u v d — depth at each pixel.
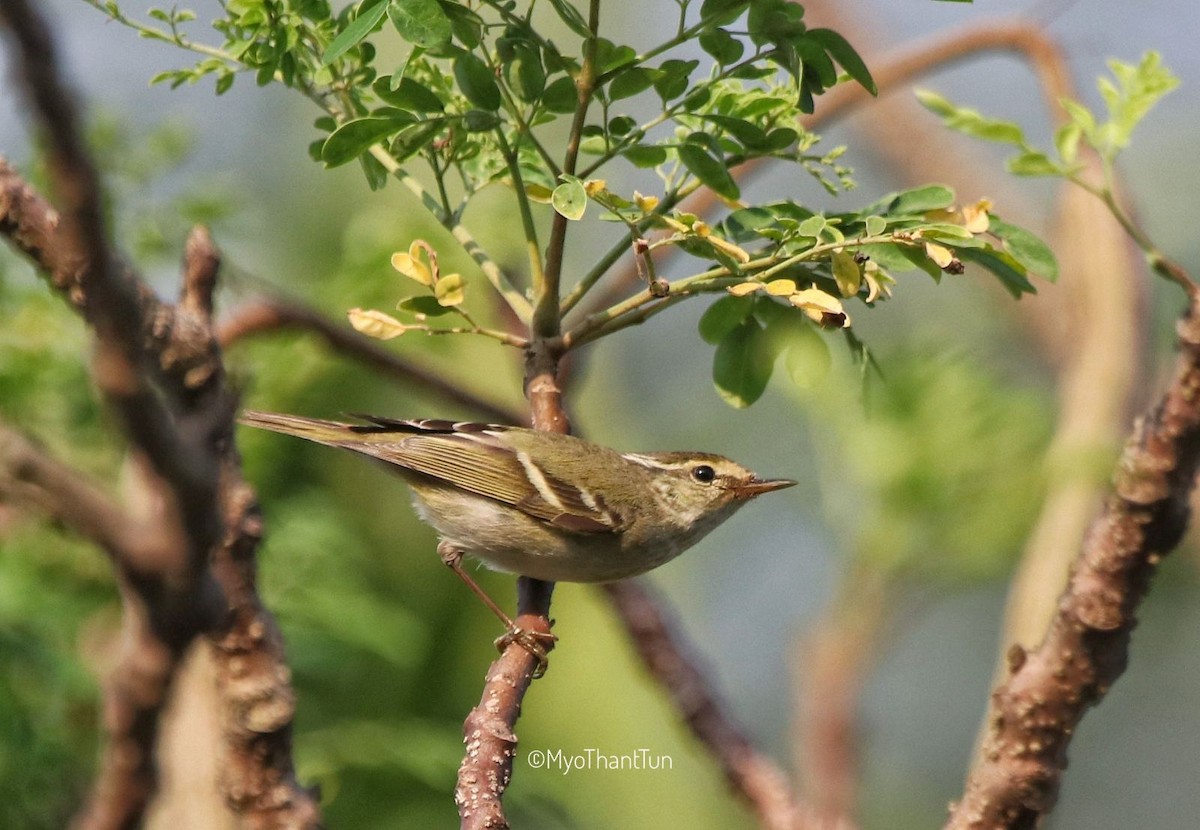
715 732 9.99
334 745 12.12
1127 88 7.48
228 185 12.48
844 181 7.98
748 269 7.75
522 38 7.23
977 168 18.97
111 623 11.33
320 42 7.91
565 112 7.65
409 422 10.84
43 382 10.98
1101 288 11.75
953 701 19.08
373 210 14.18
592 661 13.60
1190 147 18.45
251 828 6.97
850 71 7.29
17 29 3.55
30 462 3.96
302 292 13.57
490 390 13.67
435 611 13.69
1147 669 18.44
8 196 5.99
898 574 12.57
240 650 6.92
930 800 18.62
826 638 12.27
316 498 12.71
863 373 8.23
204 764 7.71
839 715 11.63
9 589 10.40
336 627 11.76
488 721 7.09
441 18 6.80
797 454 17.72
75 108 3.69
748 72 7.45
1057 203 14.88
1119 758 18.77
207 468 4.12
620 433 16.73
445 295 8.02
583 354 11.47
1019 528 12.53
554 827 13.83
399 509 13.86
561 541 10.55
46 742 10.34
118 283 3.88
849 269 7.27
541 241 13.46
